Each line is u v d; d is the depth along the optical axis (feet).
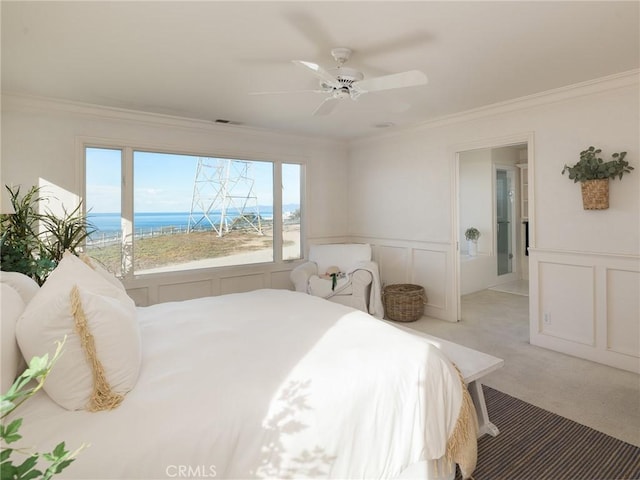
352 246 16.11
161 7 6.37
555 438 7.06
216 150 14.98
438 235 14.88
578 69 9.28
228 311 7.95
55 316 4.14
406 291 14.74
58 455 2.44
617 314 10.15
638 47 8.07
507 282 21.77
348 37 7.50
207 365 5.20
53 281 5.32
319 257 16.24
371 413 4.94
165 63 8.71
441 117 13.85
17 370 4.30
